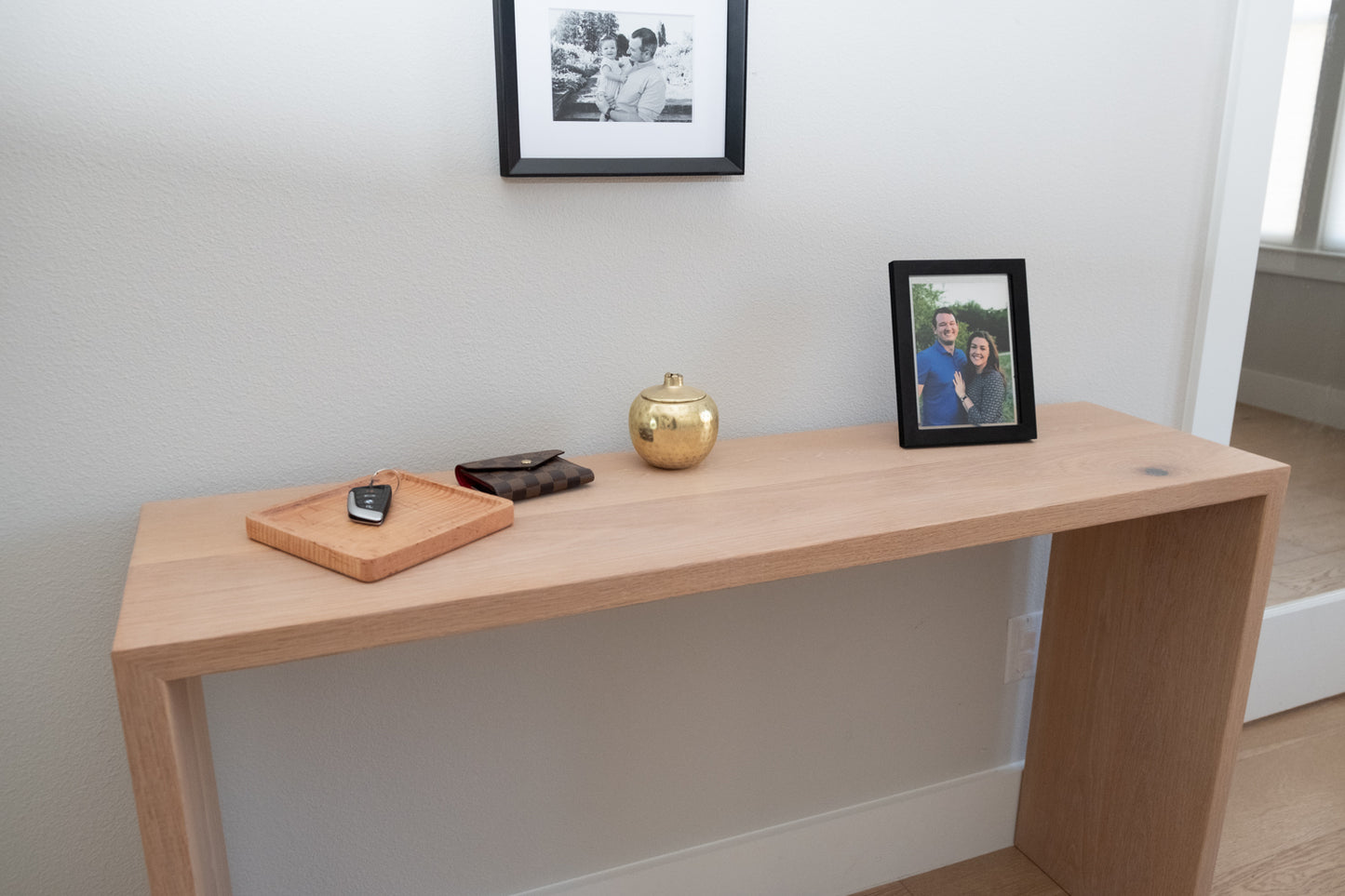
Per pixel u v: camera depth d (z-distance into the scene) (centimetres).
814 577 130
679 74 105
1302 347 158
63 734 102
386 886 121
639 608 122
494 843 125
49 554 96
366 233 99
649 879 134
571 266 108
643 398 104
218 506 96
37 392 91
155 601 75
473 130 100
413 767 117
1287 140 142
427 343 104
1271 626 172
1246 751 172
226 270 95
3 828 103
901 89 116
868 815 145
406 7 94
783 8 108
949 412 116
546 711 122
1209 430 152
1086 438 120
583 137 103
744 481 104
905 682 142
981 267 116
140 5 85
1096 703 138
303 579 79
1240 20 130
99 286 91
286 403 101
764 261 117
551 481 99
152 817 73
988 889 149
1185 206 138
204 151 91
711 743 133
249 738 109
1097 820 140
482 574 80
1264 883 141
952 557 139
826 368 124
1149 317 142
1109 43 125
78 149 87
